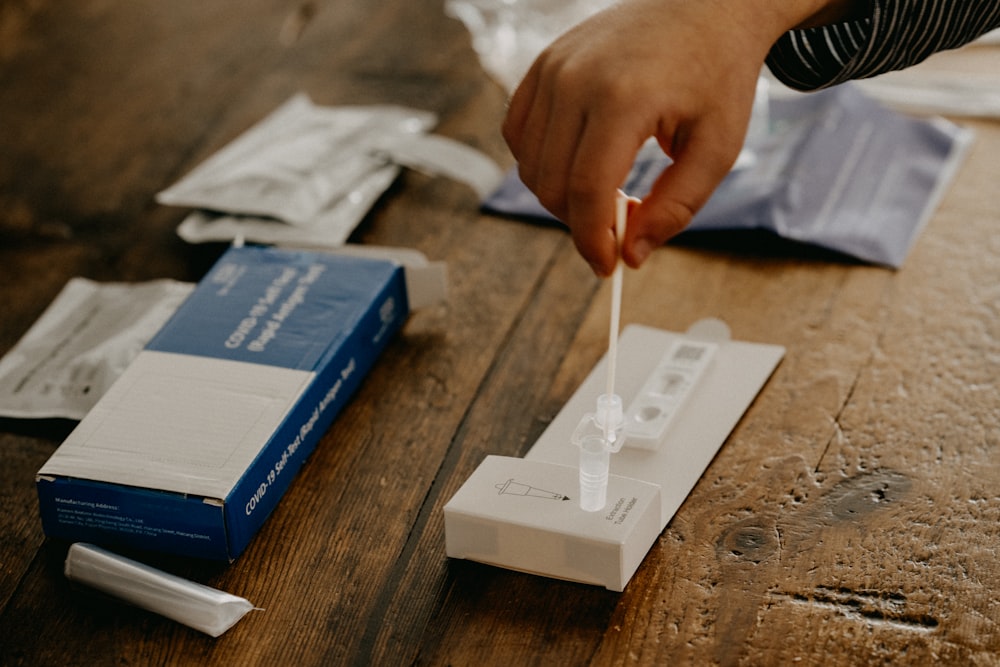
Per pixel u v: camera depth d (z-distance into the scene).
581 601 0.62
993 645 0.57
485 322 0.87
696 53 0.57
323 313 0.79
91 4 1.46
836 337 0.83
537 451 0.72
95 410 0.71
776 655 0.58
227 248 0.97
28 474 0.73
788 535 0.65
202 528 0.65
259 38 1.36
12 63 1.33
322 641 0.60
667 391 0.76
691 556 0.64
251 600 0.63
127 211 1.04
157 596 0.62
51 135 1.18
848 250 0.92
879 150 1.05
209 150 1.13
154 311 0.87
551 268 0.93
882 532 0.65
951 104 1.14
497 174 1.06
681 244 0.96
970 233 0.94
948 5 0.64
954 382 0.77
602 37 0.57
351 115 1.13
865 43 0.64
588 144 0.55
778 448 0.72
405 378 0.81
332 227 0.97
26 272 0.96
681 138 0.59
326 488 0.71
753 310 0.87
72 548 0.65
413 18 1.38
